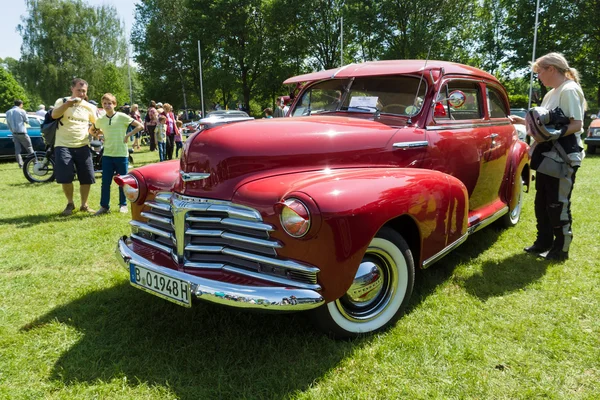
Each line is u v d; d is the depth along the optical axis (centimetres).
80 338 278
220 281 233
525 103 3178
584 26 2653
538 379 229
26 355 259
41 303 329
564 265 384
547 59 373
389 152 303
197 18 3644
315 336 269
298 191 226
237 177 252
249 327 282
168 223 272
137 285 270
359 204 233
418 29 2919
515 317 293
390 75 354
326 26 3566
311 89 404
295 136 273
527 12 2883
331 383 227
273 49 3616
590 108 3488
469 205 394
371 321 270
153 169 316
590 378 230
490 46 3444
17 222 559
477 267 383
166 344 266
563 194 381
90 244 468
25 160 877
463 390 221
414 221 272
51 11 4728
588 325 283
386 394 218
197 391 222
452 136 351
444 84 350
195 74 4050
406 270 279
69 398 220
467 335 271
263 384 227
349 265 233
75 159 595
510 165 460
